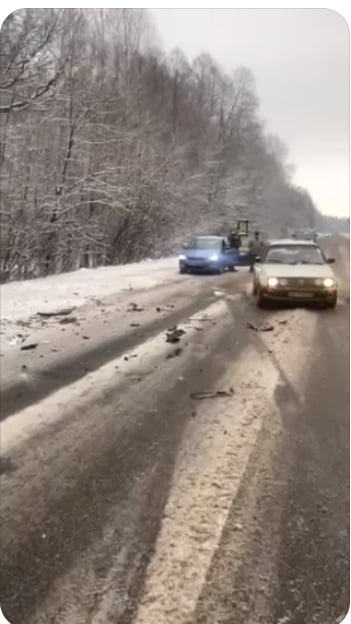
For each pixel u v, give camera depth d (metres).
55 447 3.80
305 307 10.10
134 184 20.98
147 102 23.20
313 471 3.42
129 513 2.95
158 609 2.27
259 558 2.56
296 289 9.80
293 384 5.27
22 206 15.45
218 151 29.38
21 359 6.18
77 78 17.48
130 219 21.58
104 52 19.95
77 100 17.44
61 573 2.48
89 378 5.47
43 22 15.18
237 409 4.55
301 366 5.95
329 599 2.31
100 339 7.26
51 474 3.40
